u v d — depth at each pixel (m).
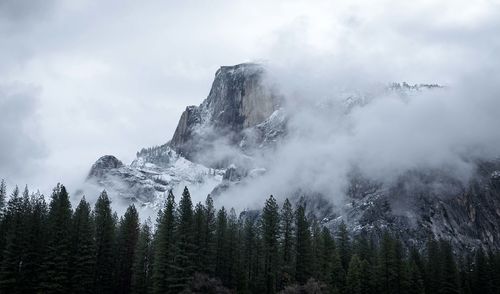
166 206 100.00
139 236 116.50
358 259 119.38
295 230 109.94
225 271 110.38
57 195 105.56
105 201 108.69
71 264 94.56
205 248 102.56
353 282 114.44
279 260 105.62
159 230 103.69
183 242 94.88
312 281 99.25
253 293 107.62
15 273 90.56
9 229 94.81
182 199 98.44
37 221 94.69
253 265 116.50
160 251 96.44
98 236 105.38
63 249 92.56
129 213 117.25
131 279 111.62
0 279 88.88
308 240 108.94
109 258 105.94
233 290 104.06
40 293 89.31
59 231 92.75
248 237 118.88
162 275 95.25
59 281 90.25
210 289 93.56
